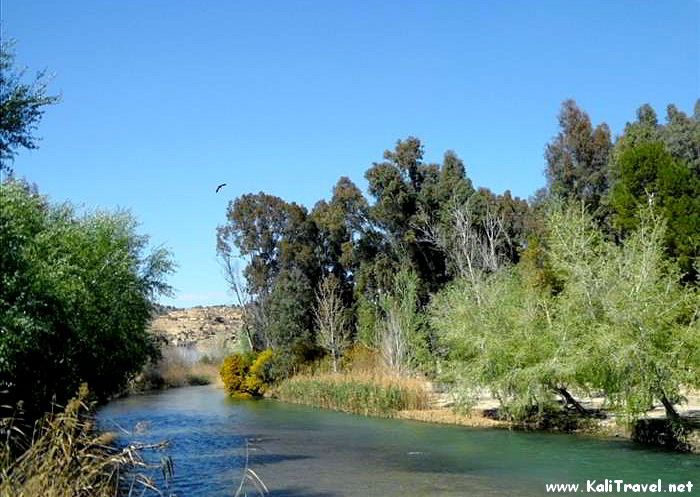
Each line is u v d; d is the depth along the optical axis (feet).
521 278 115.34
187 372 210.79
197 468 65.16
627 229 120.57
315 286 194.29
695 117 165.58
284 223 213.87
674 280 73.46
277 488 56.08
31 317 50.75
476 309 94.84
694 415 78.43
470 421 95.50
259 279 209.77
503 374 88.02
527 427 88.58
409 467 63.93
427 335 137.28
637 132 151.53
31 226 57.36
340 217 191.21
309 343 164.45
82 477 29.73
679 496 48.67
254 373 160.04
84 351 72.02
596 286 75.82
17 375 55.77
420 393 112.98
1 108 50.01
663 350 69.77
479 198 172.65
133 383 174.40
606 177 160.66
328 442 82.17
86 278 71.36
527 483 54.90
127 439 81.82
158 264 96.48
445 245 165.89
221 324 327.26
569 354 79.30
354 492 53.88
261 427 99.14
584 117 168.04
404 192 175.94
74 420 30.91
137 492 39.99
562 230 82.58
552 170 169.58
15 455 34.45
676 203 112.78
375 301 169.68
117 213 91.15
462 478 57.98
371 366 139.85
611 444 72.33
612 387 73.31
